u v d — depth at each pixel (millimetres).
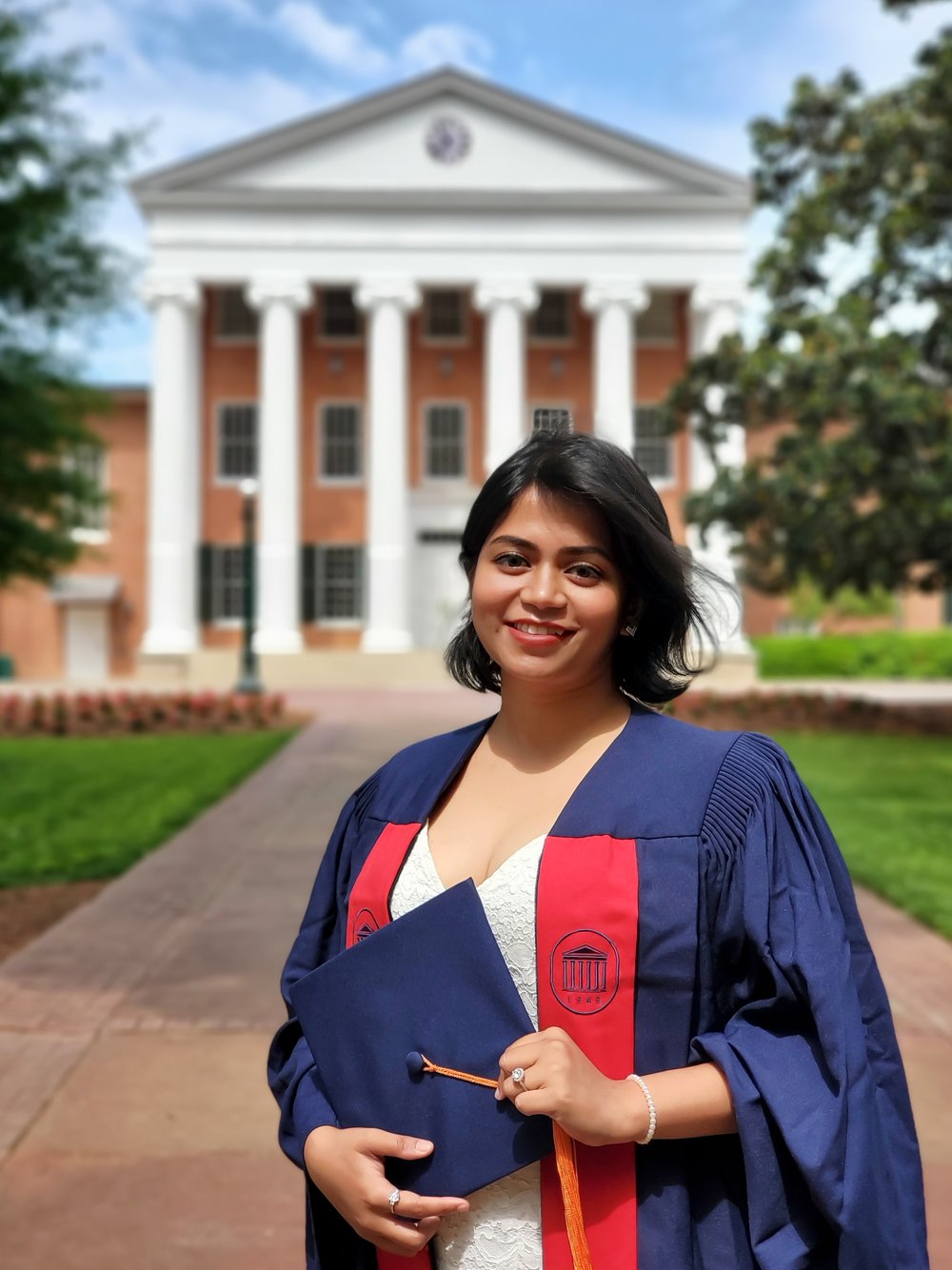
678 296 41000
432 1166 1555
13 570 17172
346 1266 1743
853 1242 1411
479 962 1578
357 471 41031
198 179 38000
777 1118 1458
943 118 19281
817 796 12367
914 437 18766
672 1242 1539
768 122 21484
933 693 31172
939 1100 4516
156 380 37969
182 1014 5543
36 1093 4590
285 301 37938
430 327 41281
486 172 38562
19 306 15430
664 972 1568
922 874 8469
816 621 43625
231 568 40344
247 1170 3955
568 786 1739
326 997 1649
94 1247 3463
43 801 12539
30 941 7062
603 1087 1489
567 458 1743
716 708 22422
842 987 1526
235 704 22688
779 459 20516
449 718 22375
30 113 14453
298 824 11070
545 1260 1569
